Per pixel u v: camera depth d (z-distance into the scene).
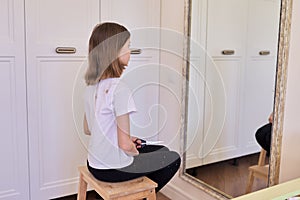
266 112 1.88
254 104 1.97
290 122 1.70
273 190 1.37
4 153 2.20
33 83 2.23
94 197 2.52
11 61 2.14
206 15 2.26
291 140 1.70
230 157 2.15
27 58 2.18
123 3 2.46
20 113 2.21
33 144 2.29
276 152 1.78
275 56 1.81
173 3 2.48
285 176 1.74
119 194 1.64
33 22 2.17
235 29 2.08
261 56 1.91
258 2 1.91
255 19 1.94
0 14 2.07
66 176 2.44
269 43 1.85
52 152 2.37
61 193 2.44
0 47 2.08
